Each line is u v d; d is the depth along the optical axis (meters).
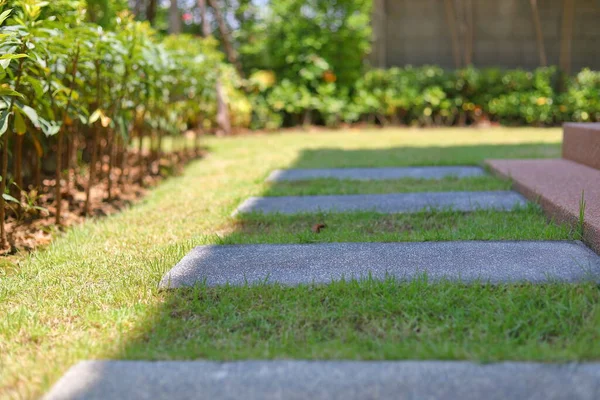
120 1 4.89
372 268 2.19
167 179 4.84
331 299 1.94
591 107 9.78
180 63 4.89
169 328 1.76
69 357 1.58
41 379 1.46
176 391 1.38
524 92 10.10
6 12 2.38
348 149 6.63
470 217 2.98
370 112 10.27
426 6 10.37
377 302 1.86
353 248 2.45
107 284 2.19
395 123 10.35
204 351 1.58
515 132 8.85
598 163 3.86
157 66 4.01
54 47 2.78
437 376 1.40
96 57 3.22
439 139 7.83
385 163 5.20
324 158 5.76
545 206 2.98
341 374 1.43
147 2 9.26
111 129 3.83
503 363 1.45
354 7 10.27
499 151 6.01
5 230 3.01
